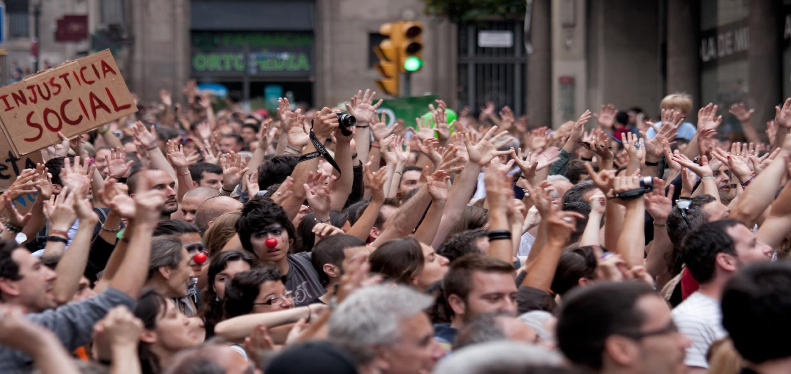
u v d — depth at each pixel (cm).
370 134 1062
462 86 3819
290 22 3944
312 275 752
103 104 898
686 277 666
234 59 3975
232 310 641
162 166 1072
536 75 2697
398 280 621
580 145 1216
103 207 915
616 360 405
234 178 1028
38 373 396
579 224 809
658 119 2066
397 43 1780
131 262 511
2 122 881
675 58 2298
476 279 549
